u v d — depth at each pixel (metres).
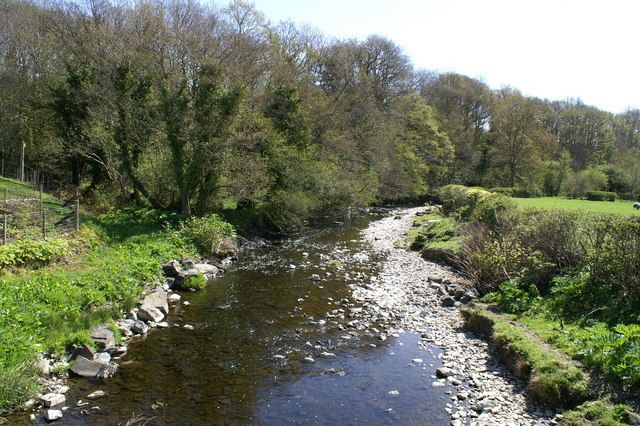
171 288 17.72
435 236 27.50
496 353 12.16
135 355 11.98
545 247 16.62
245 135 26.84
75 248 17.97
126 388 10.28
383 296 17.64
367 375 11.25
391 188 49.97
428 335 13.77
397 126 51.66
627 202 41.47
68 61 29.36
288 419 9.31
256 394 10.29
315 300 17.05
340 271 21.53
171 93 24.69
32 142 35.22
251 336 13.55
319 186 32.22
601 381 9.23
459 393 10.22
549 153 63.91
